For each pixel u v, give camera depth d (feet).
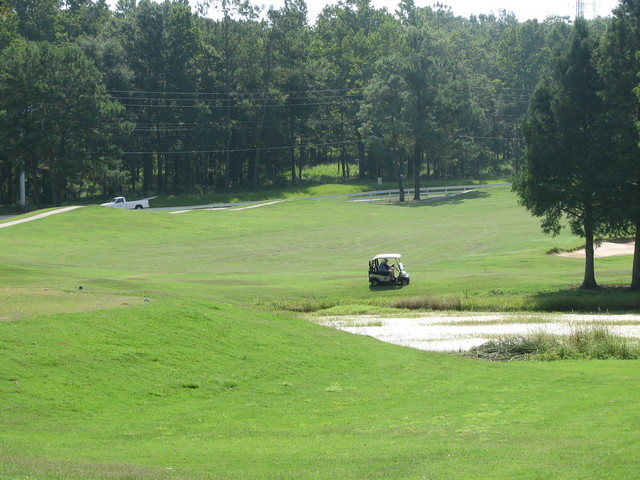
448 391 77.46
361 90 565.53
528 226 335.06
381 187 542.16
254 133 531.50
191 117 488.02
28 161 421.59
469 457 49.80
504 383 81.56
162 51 500.33
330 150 647.15
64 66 417.49
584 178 183.01
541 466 46.29
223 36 526.16
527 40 647.15
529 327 136.77
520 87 636.07
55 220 325.62
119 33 514.27
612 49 182.60
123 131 437.17
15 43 490.49
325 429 60.44
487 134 601.21
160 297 114.83
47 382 65.77
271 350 90.63
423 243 292.61
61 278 178.81
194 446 53.78
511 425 60.85
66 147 419.13
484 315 156.35
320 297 179.01
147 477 42.11
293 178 568.82
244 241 302.86
